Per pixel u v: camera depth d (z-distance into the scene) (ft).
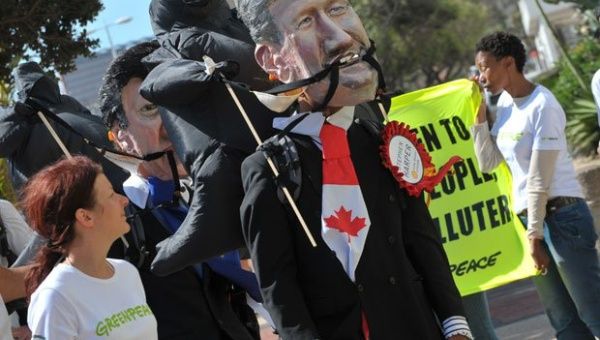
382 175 13.07
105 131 17.78
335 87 12.69
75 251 12.74
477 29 144.15
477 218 21.34
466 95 21.56
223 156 13.69
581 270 19.42
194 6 15.62
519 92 19.76
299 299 12.53
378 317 12.57
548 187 19.21
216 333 15.97
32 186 12.87
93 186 12.73
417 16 130.21
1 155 17.78
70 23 35.35
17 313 18.49
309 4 12.82
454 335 13.01
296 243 12.66
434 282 13.21
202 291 15.96
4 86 34.60
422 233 13.30
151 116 16.21
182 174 16.43
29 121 17.46
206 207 13.71
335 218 12.59
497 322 29.35
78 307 12.42
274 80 14.07
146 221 16.14
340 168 12.78
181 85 13.69
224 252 13.97
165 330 15.75
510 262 21.16
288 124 12.85
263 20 13.11
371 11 126.00
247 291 16.28
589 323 19.58
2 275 15.42
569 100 47.73
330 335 12.63
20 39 34.53
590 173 30.45
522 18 127.75
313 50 12.79
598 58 50.31
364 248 12.62
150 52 16.38
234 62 13.64
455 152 21.57
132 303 12.91
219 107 13.71
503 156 20.48
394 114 21.67
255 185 12.66
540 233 19.29
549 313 20.44
